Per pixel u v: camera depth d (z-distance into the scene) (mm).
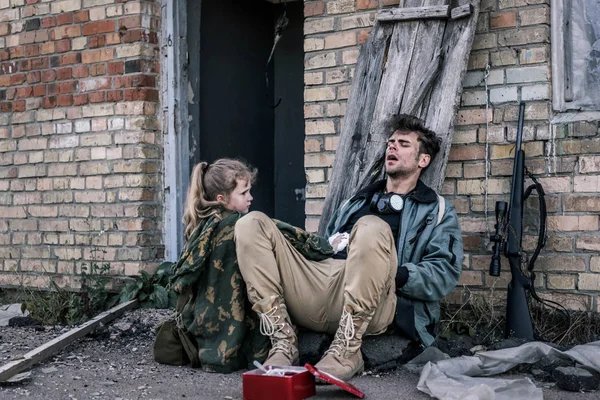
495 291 4441
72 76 5820
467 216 4547
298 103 6270
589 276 4215
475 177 4523
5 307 5801
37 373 3746
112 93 5621
